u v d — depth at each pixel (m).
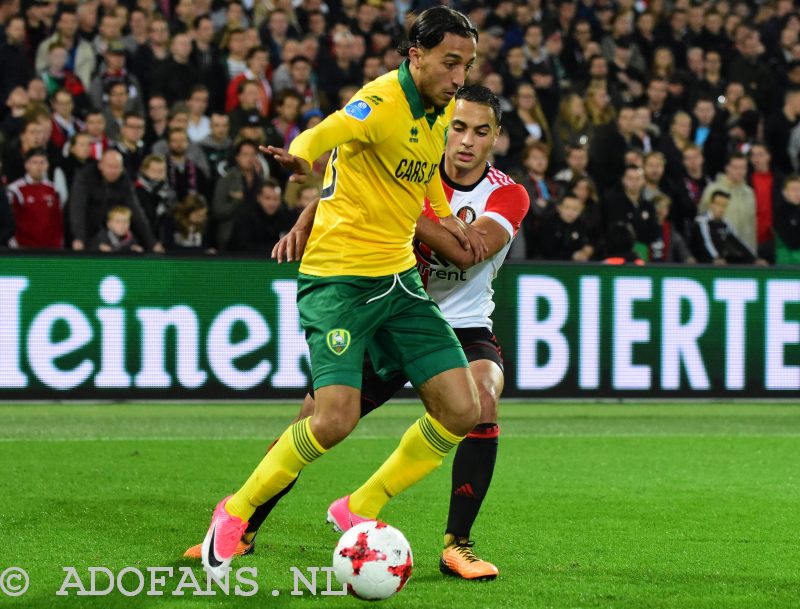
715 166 46.84
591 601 15.81
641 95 50.41
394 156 15.38
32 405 35.06
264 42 48.22
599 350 36.81
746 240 42.72
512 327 36.19
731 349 37.59
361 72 47.16
